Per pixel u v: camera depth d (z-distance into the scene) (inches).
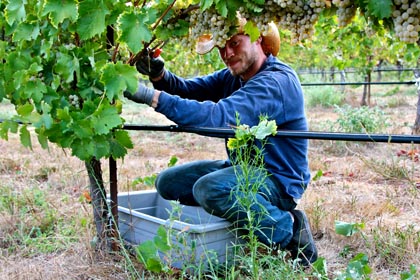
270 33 124.5
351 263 102.0
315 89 608.7
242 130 97.8
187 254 105.3
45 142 105.5
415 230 141.6
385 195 182.5
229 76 137.8
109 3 95.6
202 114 106.7
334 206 165.5
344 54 316.2
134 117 453.4
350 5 84.2
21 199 163.5
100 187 117.5
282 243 114.0
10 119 105.3
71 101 105.4
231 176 112.7
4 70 105.8
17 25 104.3
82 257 119.5
